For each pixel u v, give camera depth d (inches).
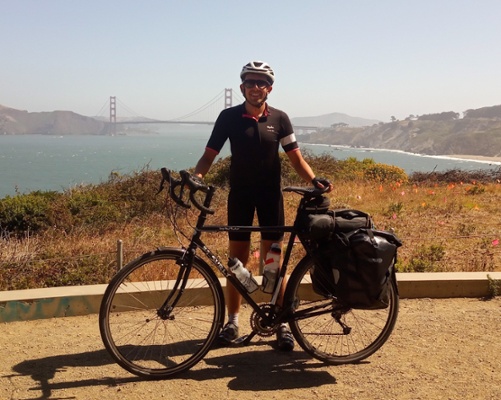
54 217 461.4
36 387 129.6
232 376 138.2
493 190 639.1
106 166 4301.2
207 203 139.4
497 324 171.8
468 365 143.7
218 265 142.8
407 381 135.1
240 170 155.2
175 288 140.6
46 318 172.4
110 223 465.7
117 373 138.2
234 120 154.7
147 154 7091.5
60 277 253.9
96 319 171.5
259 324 144.8
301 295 184.2
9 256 276.8
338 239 135.7
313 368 143.3
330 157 924.6
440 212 466.3
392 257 136.4
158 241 371.6
